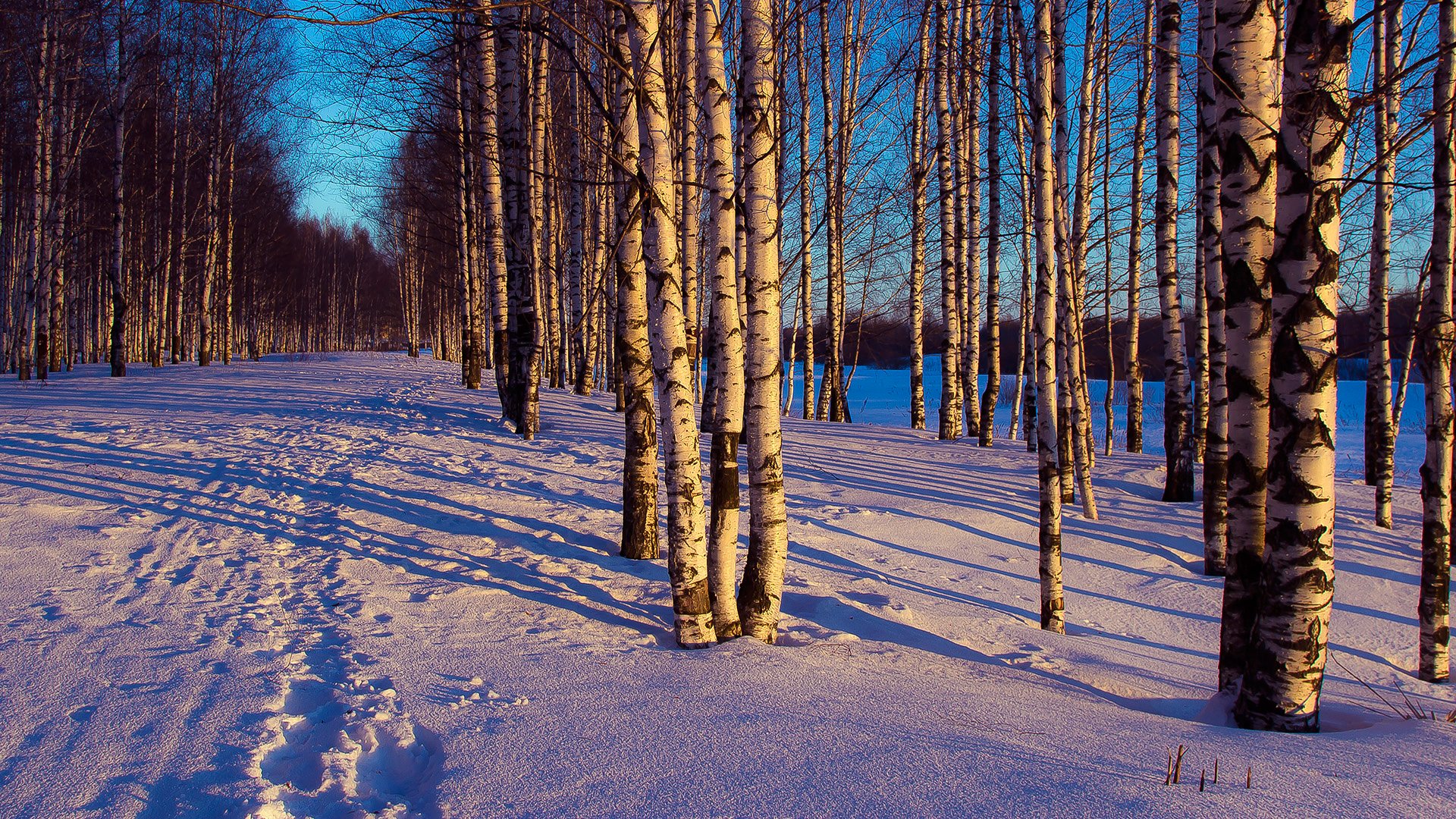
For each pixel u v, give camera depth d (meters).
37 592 5.58
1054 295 6.81
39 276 22.59
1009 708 4.14
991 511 10.70
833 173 20.89
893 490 11.68
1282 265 4.05
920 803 2.80
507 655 4.81
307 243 62.19
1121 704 4.80
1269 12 4.32
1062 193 8.75
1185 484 11.64
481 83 14.52
